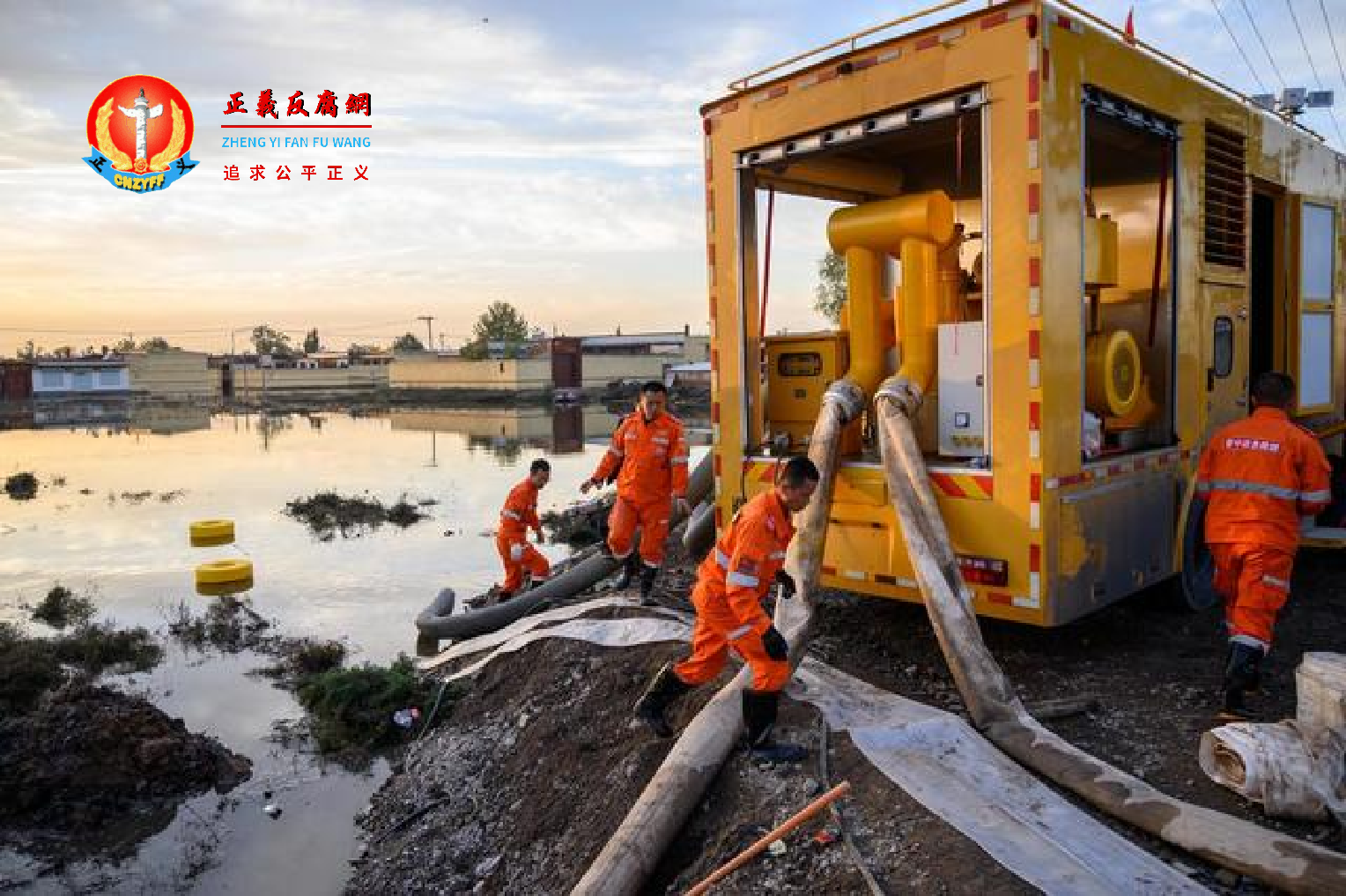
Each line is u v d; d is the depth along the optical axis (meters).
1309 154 8.21
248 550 15.37
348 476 25.33
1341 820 3.85
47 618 11.31
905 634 6.73
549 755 5.79
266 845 5.98
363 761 7.09
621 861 4.25
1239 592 5.11
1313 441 5.02
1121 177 6.72
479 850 5.40
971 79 5.32
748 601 4.48
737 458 6.79
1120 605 7.15
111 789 6.62
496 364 68.50
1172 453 6.35
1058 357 5.27
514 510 10.23
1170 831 3.77
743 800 4.43
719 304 6.84
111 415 64.69
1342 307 8.73
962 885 3.47
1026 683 5.78
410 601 11.80
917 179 7.90
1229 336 7.01
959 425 5.80
